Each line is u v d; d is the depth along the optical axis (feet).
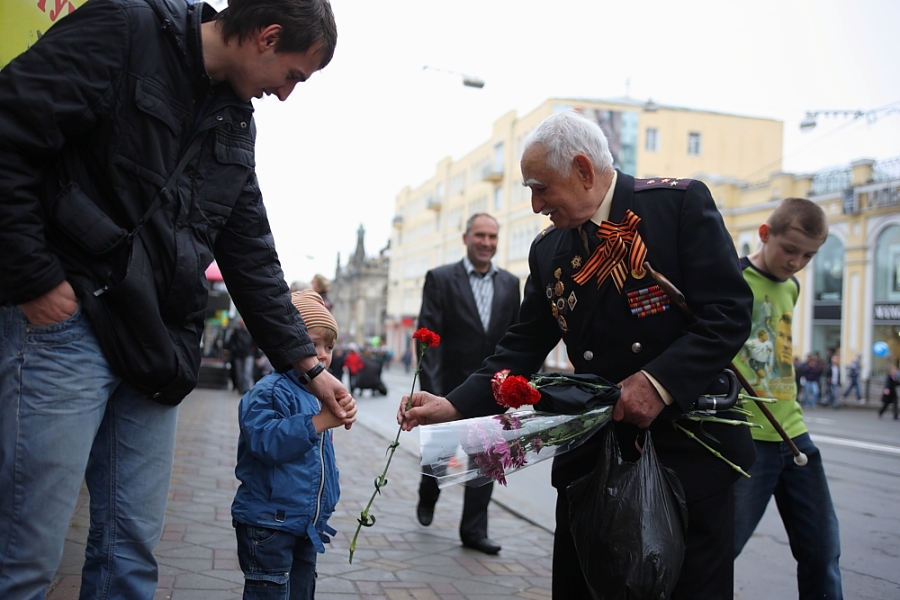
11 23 9.16
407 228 265.13
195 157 6.62
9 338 6.05
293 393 8.86
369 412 56.59
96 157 6.11
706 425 7.72
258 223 7.89
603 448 7.34
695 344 7.18
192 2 7.00
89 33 5.89
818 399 94.43
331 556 13.92
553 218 7.88
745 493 10.66
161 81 6.24
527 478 27.58
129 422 6.79
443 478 7.64
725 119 151.12
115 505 6.82
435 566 13.71
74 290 6.05
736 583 14.65
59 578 10.80
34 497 6.03
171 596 10.68
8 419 5.98
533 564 14.35
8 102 5.54
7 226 5.57
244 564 8.50
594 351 7.93
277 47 6.63
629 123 146.82
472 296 16.48
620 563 6.90
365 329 342.44
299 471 8.52
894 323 97.40
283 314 8.11
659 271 7.57
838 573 10.68
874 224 99.76
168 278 6.44
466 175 199.93
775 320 11.02
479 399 8.59
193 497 17.69
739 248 120.98
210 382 72.02
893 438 48.78
